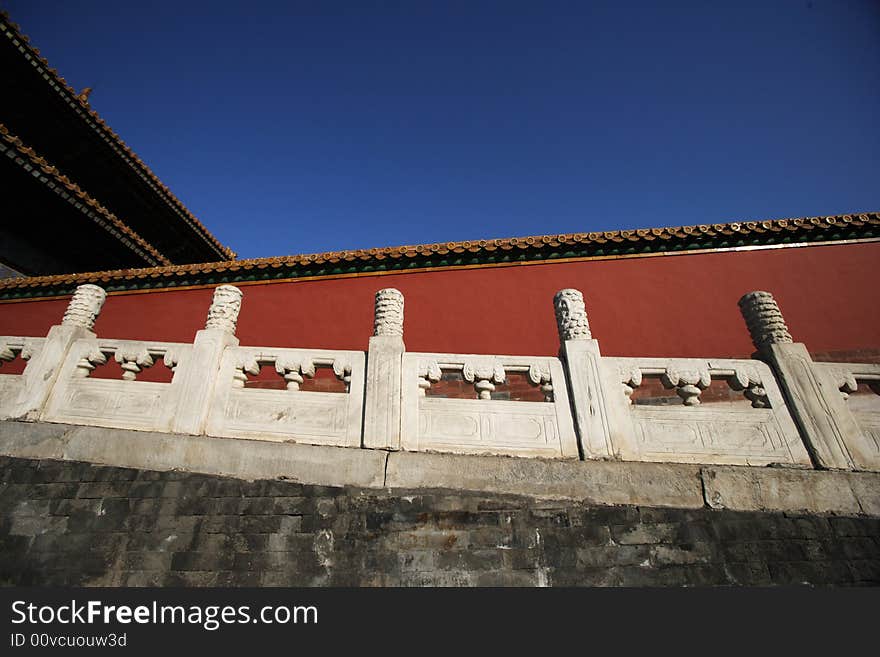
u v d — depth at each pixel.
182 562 4.83
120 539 5.03
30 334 12.39
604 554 4.64
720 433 5.36
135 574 4.80
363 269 11.91
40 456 5.64
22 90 14.44
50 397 6.15
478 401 5.65
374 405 5.60
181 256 22.23
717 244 11.41
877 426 5.42
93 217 14.06
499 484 5.03
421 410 5.60
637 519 4.82
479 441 5.38
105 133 15.83
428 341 10.81
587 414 5.46
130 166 16.84
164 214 19.33
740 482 4.96
